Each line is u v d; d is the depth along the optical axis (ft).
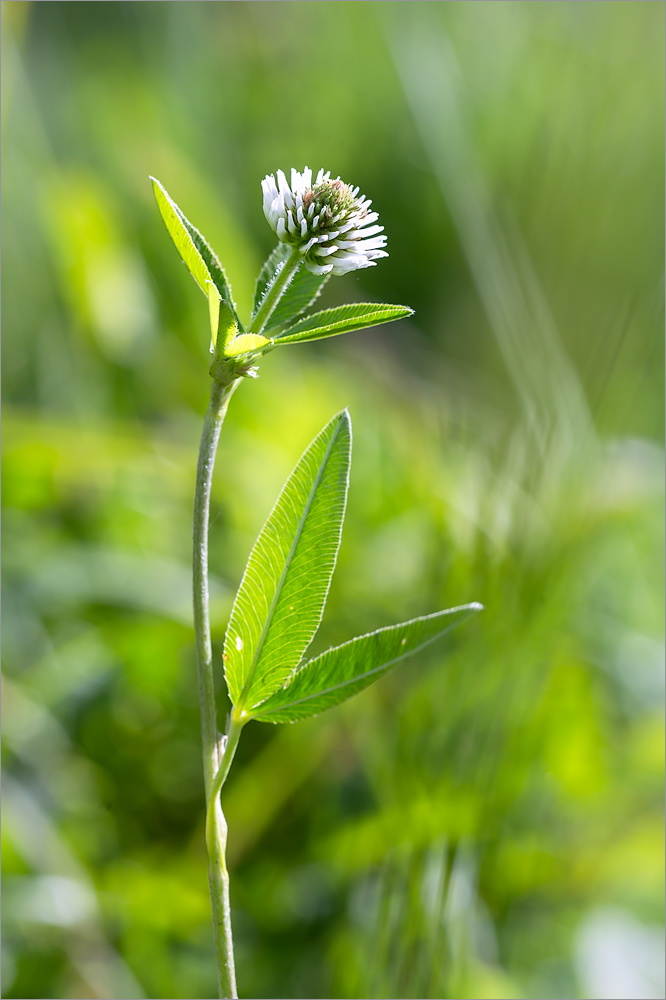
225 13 4.97
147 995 1.78
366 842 1.83
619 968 1.84
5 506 2.50
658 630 2.57
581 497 1.88
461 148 3.33
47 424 2.71
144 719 2.14
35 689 2.15
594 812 2.08
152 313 3.05
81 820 1.98
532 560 1.80
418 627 1.41
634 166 2.26
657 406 2.40
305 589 1.40
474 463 2.31
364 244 1.40
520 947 1.86
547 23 3.80
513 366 2.15
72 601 2.27
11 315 3.04
